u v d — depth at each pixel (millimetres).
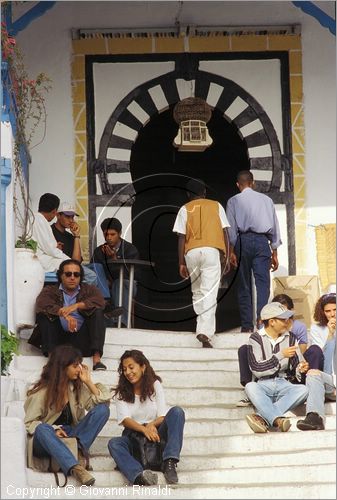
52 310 21609
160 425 19297
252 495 18750
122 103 26266
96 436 19219
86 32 26266
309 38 26531
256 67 26469
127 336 23266
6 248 21156
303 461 19688
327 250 25938
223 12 26500
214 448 20000
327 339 22062
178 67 26344
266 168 26312
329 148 26375
